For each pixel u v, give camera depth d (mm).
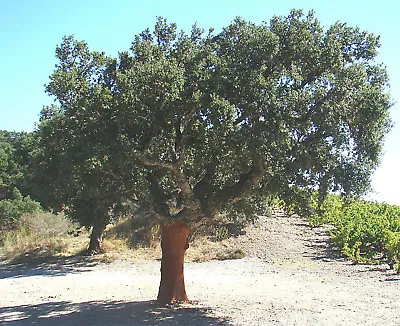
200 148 9234
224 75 8523
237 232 26578
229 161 9266
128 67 9539
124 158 8328
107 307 11695
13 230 32219
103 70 9570
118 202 10641
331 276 16984
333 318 10023
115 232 26859
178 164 9461
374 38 9477
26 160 37062
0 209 34875
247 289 14336
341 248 22656
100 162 7910
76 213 10938
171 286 11430
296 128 8430
